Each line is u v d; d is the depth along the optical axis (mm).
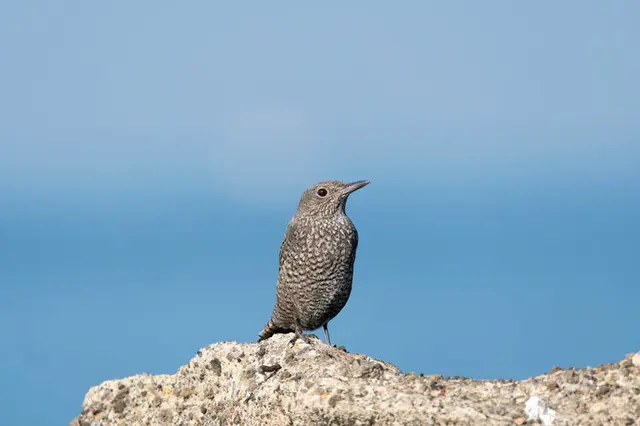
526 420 11945
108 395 16438
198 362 15812
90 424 16062
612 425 11625
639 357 12727
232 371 15172
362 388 12883
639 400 11922
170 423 15414
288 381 13742
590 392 12336
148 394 16125
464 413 11984
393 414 12258
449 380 13469
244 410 14109
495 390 12867
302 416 12977
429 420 12062
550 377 12969
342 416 12562
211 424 14742
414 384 13078
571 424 11766
